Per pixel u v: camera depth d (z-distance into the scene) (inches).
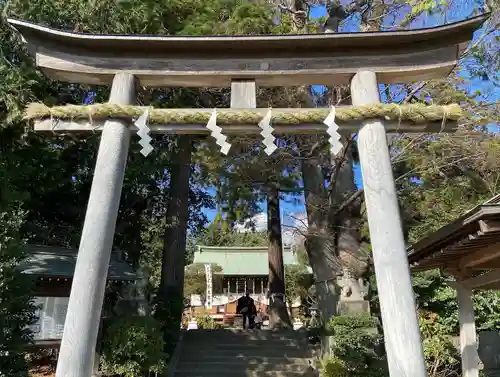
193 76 198.5
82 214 509.0
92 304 164.6
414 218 454.3
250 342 485.4
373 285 409.1
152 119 185.6
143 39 192.7
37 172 408.5
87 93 401.7
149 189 547.2
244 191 395.9
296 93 350.0
